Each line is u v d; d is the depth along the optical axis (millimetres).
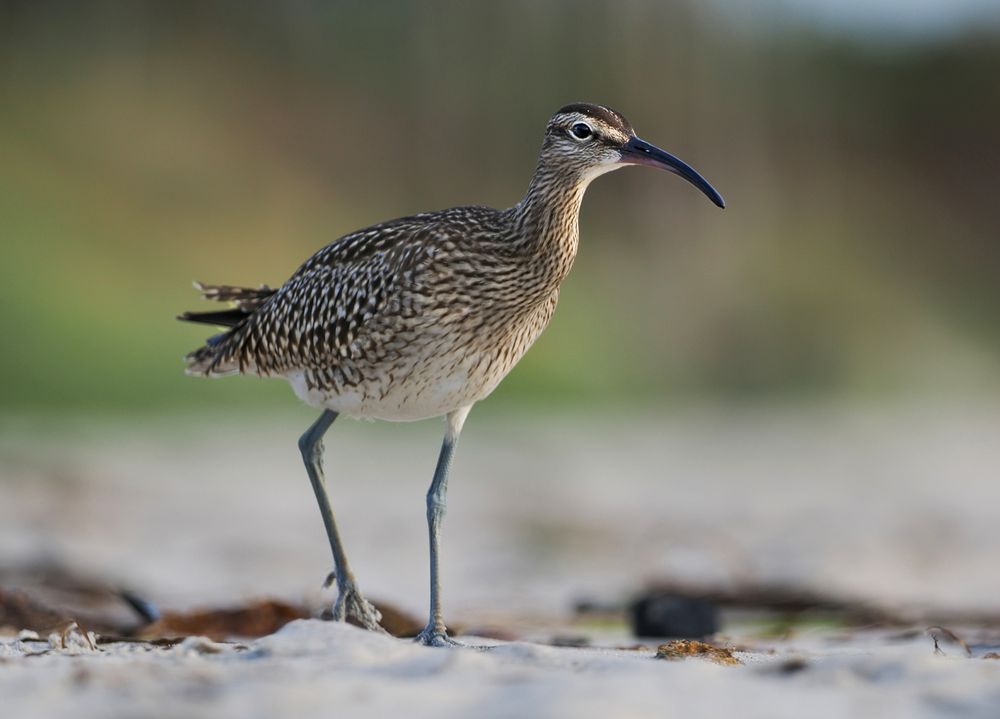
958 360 40438
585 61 42562
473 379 7105
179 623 7230
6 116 29359
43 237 24328
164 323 24031
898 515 14883
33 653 5574
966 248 51781
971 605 8891
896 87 53719
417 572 10781
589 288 34250
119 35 34688
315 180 35875
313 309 7262
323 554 11461
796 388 35500
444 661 4582
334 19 39188
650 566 11258
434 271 6891
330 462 18578
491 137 40625
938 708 3994
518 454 20453
